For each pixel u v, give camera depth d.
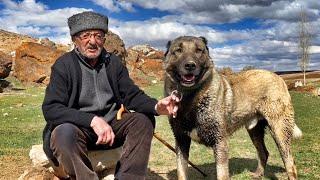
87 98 1.76
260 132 3.04
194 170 3.17
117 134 1.76
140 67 15.63
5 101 8.86
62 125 1.59
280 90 2.79
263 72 2.84
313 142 4.48
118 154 2.14
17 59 12.83
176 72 2.30
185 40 2.29
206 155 3.71
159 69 15.77
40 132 5.10
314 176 3.03
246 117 2.73
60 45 16.17
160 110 1.74
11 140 4.45
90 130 1.67
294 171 2.78
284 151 2.78
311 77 24.31
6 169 3.13
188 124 2.36
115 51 12.70
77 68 1.74
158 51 17.73
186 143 2.47
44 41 15.58
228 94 2.52
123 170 1.63
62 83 1.71
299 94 11.25
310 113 7.07
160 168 3.23
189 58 2.20
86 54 1.72
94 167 2.10
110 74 1.80
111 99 1.81
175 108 1.75
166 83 2.38
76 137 1.57
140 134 1.67
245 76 2.76
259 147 3.05
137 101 1.81
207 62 2.29
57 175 1.94
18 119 6.22
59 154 1.56
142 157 1.65
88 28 1.69
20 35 19.41
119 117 1.74
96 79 1.77
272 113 2.76
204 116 2.33
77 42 1.73
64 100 1.71
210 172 3.11
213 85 2.34
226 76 2.72
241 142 4.37
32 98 9.55
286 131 2.78
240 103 2.65
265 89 2.77
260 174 3.04
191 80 2.21
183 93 2.30
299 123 5.95
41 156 2.58
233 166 3.34
